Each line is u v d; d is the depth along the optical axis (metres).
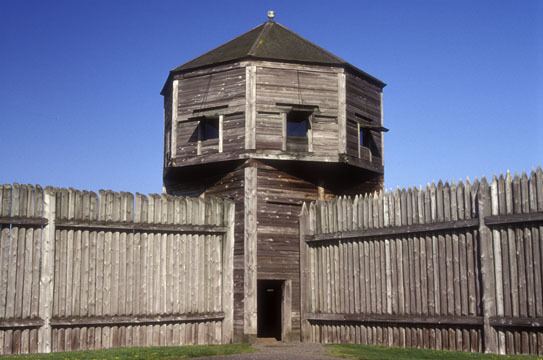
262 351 18.09
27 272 17.81
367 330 20.39
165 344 20.23
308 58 24.45
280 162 23.94
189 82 25.17
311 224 22.42
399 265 19.48
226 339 21.31
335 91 24.59
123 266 19.58
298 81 24.25
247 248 22.97
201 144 24.62
